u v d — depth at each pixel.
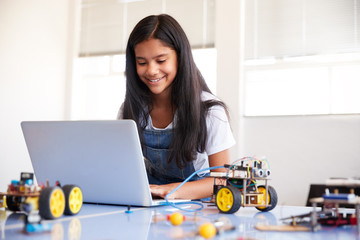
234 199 0.81
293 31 3.31
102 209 0.88
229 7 3.45
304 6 3.29
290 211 0.90
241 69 3.41
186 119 1.23
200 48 3.60
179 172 1.31
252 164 0.89
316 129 3.16
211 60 3.61
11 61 3.53
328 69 3.21
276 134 3.29
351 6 3.15
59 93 4.01
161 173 1.34
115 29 4.01
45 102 3.85
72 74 4.07
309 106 3.25
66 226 0.61
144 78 1.21
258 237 0.55
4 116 3.45
